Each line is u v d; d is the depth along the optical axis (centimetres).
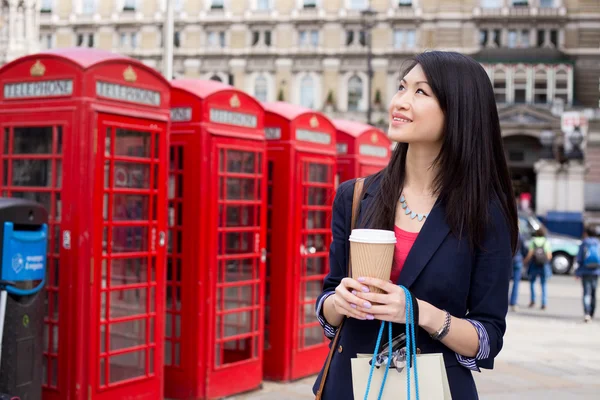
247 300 665
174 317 625
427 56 215
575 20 4050
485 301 208
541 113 3994
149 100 548
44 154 512
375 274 191
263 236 677
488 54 4047
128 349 537
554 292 1822
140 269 546
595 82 4069
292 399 644
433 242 206
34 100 517
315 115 750
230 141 632
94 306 505
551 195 3650
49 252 512
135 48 4091
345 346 211
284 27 4072
